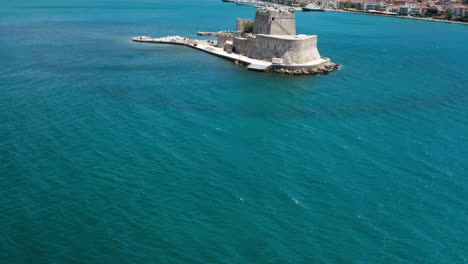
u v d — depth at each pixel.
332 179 78.25
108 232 62.47
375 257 60.88
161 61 162.88
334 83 139.00
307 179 77.88
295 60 156.25
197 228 64.44
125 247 60.06
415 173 81.56
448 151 90.75
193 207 68.81
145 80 134.00
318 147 90.19
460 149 91.75
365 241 63.72
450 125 104.62
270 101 118.00
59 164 78.75
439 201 73.38
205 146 88.19
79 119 99.00
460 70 162.88
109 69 147.25
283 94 124.88
